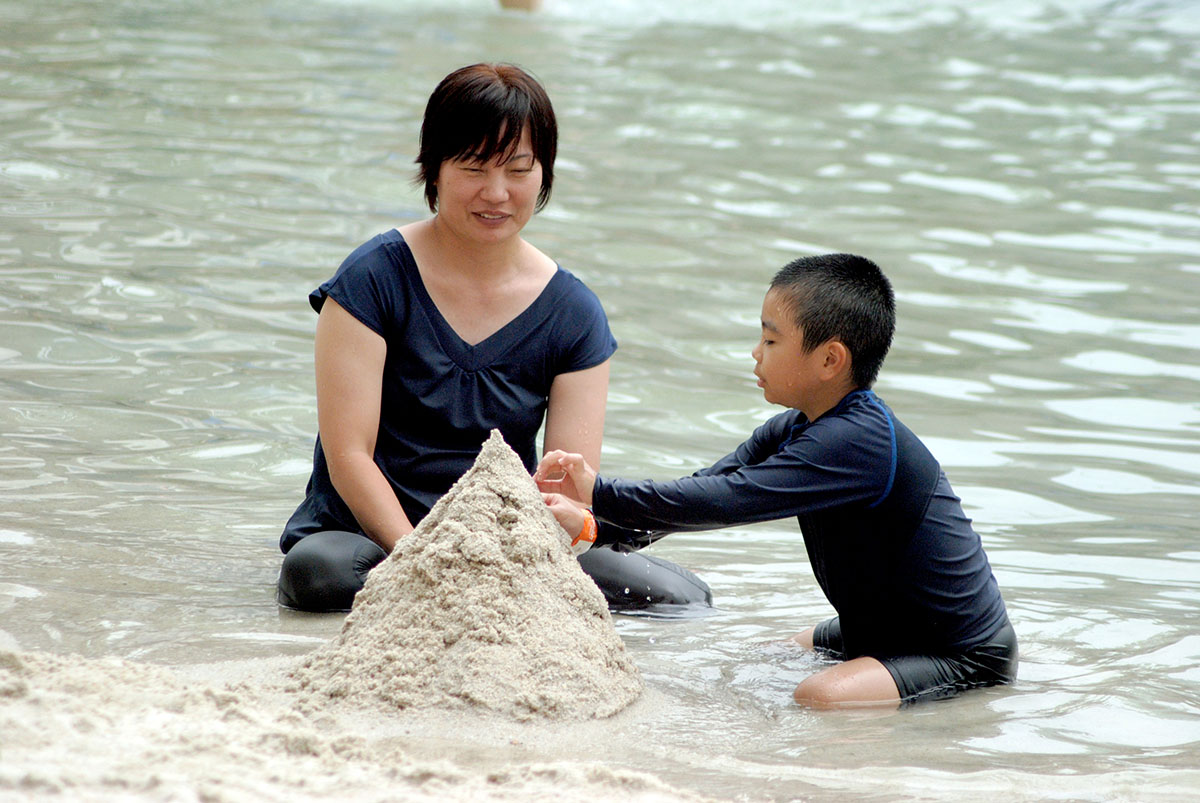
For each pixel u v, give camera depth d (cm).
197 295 1320
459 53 2484
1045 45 2931
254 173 1706
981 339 1348
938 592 688
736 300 1433
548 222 1645
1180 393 1221
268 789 461
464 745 562
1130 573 860
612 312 1372
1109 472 1044
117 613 718
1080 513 965
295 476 983
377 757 520
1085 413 1169
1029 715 642
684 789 518
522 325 809
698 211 1731
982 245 1653
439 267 802
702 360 1273
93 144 1762
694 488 685
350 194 1658
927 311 1423
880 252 1612
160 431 1039
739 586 845
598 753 568
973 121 2283
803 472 684
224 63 2258
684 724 613
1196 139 2209
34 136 1769
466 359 802
